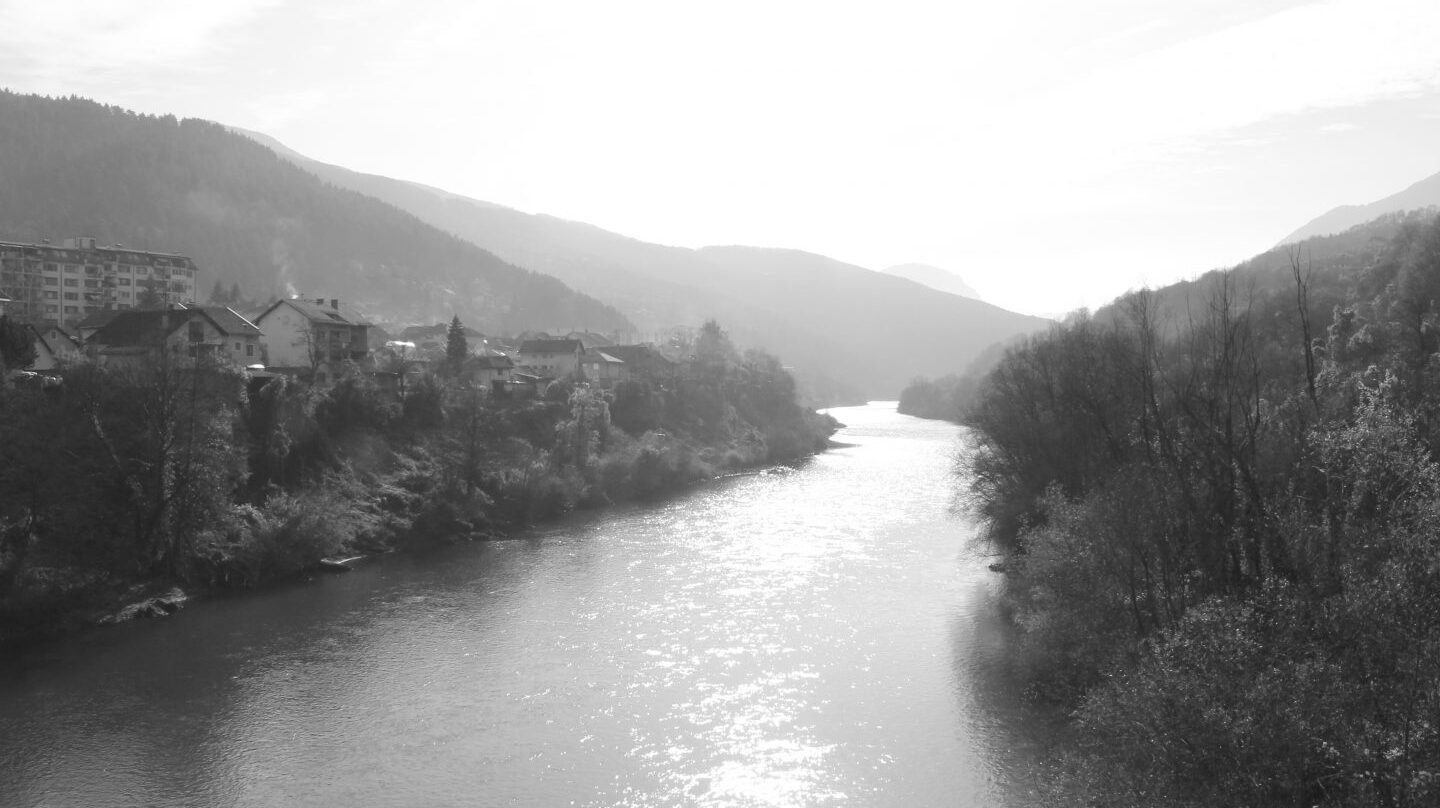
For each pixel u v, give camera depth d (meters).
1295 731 25.78
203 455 67.94
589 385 132.00
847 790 37.53
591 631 57.19
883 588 66.25
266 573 69.75
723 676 49.50
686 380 162.75
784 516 96.62
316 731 43.19
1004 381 78.25
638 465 114.44
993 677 48.84
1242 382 55.31
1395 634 27.25
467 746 41.53
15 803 36.94
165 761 40.38
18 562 59.12
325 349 111.56
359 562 75.75
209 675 50.22
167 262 176.75
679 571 72.12
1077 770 32.88
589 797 37.03
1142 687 29.02
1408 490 34.91
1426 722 24.98
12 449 61.94
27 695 47.59
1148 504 41.66
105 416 67.00
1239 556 39.91
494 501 92.19
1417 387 50.12
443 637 56.38
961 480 106.56
